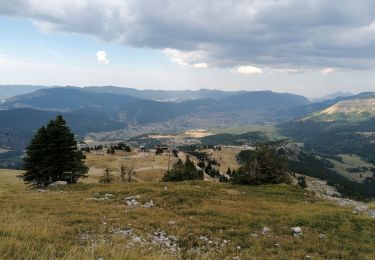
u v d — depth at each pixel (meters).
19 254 11.62
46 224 22.47
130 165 151.75
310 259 19.58
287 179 69.19
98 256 12.62
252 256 19.25
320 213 32.62
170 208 34.47
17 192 51.25
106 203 36.66
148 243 20.67
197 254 19.19
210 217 30.27
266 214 32.53
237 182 65.81
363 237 25.78
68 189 53.34
